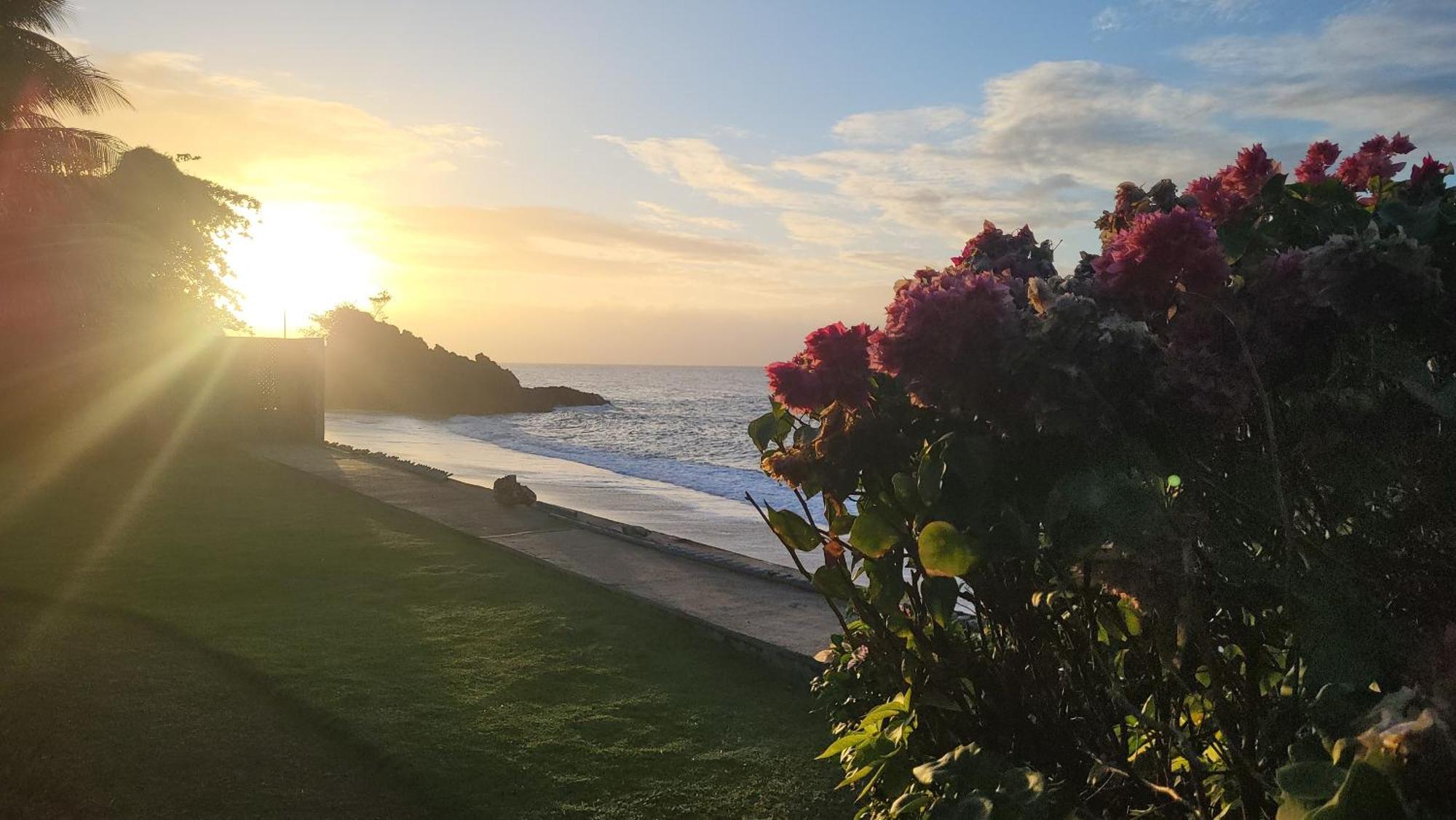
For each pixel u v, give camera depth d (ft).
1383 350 5.39
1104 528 5.25
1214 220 6.97
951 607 6.90
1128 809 6.65
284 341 60.90
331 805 11.71
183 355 59.00
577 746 13.44
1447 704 4.42
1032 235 8.74
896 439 6.87
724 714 14.80
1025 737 7.00
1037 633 6.89
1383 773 3.98
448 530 30.01
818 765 12.89
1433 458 5.14
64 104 64.18
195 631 18.30
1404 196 7.43
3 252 58.18
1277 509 5.52
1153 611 5.47
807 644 17.25
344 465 47.37
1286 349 5.47
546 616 20.08
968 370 5.60
